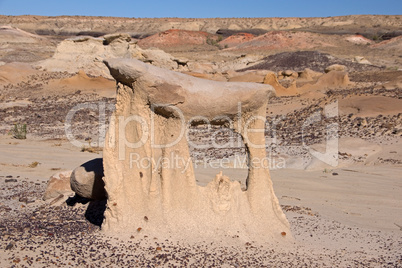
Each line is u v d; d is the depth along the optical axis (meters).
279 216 7.39
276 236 7.19
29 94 34.81
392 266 6.31
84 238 6.54
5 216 8.01
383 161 14.49
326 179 12.43
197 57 84.06
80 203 8.67
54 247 6.21
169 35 114.06
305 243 7.20
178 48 105.38
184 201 6.93
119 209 6.67
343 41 101.06
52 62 45.09
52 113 27.42
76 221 7.56
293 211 9.34
